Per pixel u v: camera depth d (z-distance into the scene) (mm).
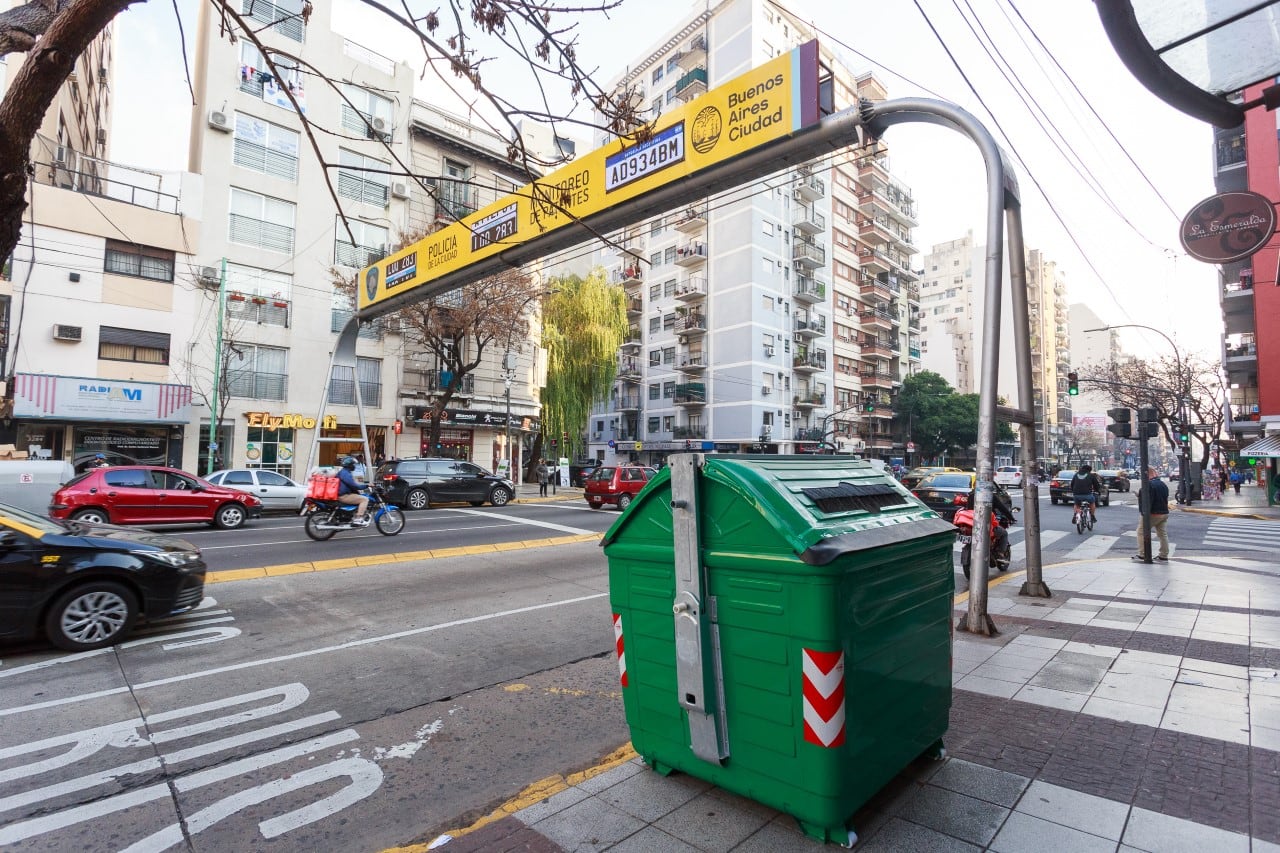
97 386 18719
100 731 4000
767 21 41156
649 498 3156
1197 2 3998
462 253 14391
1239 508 23922
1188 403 32188
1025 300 7398
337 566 9391
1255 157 23344
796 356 43781
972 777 3184
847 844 2557
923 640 3156
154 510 13234
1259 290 23984
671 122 9781
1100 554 12000
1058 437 82500
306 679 4953
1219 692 4344
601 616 6930
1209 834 2674
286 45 23562
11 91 3180
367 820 3027
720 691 2840
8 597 5238
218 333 20250
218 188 21906
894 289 54781
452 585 8328
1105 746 3531
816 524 2645
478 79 3271
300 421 23172
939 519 3484
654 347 48281
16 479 12789
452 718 4262
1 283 17766
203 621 6512
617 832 2752
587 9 3199
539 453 36781
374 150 25516
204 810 3111
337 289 24141
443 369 27734
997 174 6164
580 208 11195
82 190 19641
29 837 2869
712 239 43500
